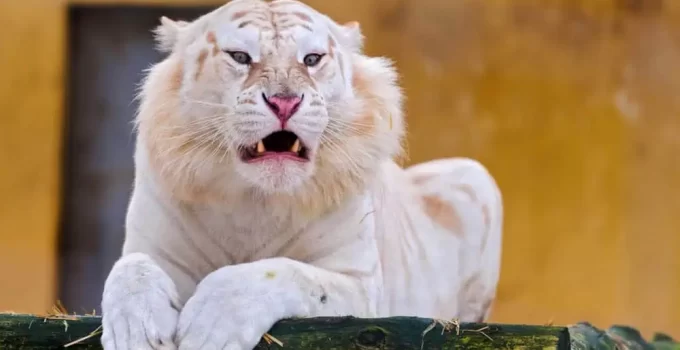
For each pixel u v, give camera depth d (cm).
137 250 573
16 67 1430
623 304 1366
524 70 1358
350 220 583
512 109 1354
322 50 564
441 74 1351
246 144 538
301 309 487
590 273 1366
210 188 556
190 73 565
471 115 1350
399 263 662
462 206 738
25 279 1423
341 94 570
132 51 1439
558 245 1362
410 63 1348
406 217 689
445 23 1350
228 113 544
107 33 1441
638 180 1371
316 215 568
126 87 1445
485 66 1352
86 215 1452
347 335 442
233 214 561
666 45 1370
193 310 461
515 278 1360
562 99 1363
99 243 1455
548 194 1362
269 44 553
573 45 1366
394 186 686
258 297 466
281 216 562
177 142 557
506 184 1358
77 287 1450
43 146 1431
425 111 1348
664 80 1371
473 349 431
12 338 448
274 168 534
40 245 1428
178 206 566
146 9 1431
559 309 1361
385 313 649
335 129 567
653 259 1369
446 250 713
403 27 1348
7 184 1429
